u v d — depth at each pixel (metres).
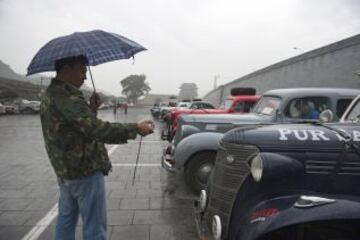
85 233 2.83
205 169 5.65
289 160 2.52
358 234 2.41
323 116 4.05
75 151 2.67
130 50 3.15
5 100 37.91
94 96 3.17
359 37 12.23
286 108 6.01
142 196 5.66
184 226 4.41
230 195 2.79
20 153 9.91
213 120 6.18
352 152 2.55
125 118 30.94
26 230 4.27
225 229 2.78
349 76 12.80
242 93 12.70
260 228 2.32
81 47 2.74
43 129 2.76
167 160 6.20
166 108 24.33
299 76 17.23
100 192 2.84
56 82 2.69
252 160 2.58
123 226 4.40
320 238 2.45
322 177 2.53
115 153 10.16
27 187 6.18
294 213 2.29
